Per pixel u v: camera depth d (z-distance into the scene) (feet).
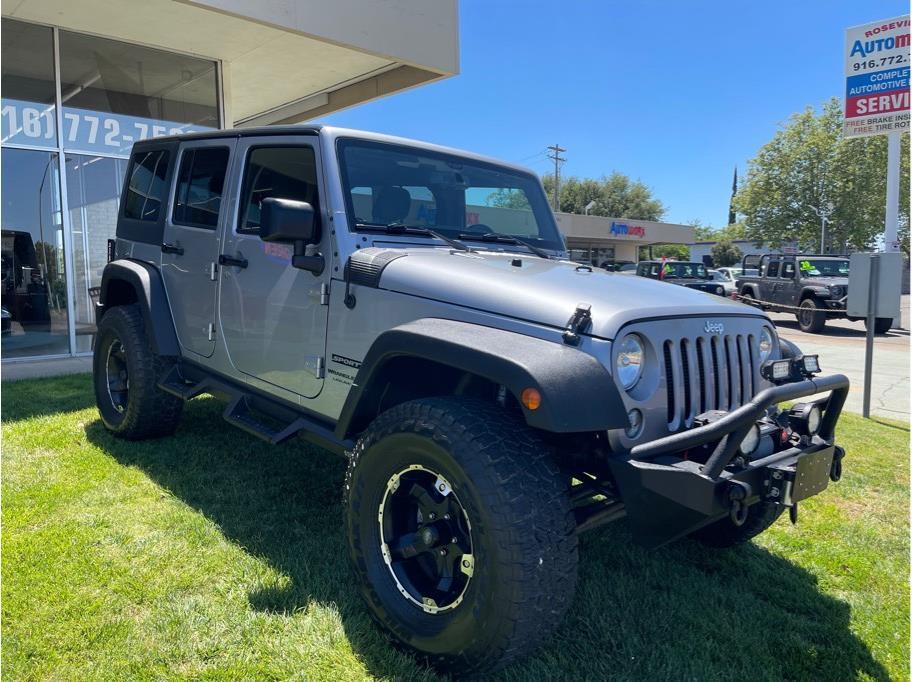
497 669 7.00
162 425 14.47
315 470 13.52
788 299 53.62
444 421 7.27
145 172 15.28
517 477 6.84
